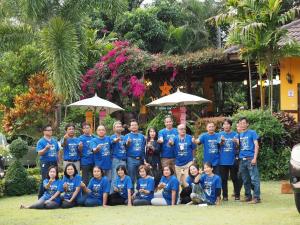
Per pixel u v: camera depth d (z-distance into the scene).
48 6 20.67
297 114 16.67
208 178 10.66
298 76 16.64
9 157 15.53
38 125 19.50
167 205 10.67
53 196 10.57
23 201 11.80
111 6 20.89
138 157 11.59
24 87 21.44
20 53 21.67
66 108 19.86
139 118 21.08
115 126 11.59
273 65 15.62
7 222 8.95
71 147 11.46
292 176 8.60
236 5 15.02
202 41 32.34
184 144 11.54
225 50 17.86
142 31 31.22
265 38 14.41
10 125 19.36
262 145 13.98
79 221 8.86
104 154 11.41
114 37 29.75
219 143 11.20
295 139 14.41
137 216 9.24
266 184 13.34
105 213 9.69
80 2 20.78
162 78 20.88
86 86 21.50
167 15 33.19
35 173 15.63
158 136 11.77
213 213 9.41
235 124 14.15
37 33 21.09
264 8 14.56
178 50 31.98
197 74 22.12
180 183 11.59
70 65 18.72
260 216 8.97
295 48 14.72
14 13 21.09
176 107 18.39
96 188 10.80
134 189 11.39
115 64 20.86
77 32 21.42
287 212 9.35
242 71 21.30
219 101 24.95
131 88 20.52
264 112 14.33
